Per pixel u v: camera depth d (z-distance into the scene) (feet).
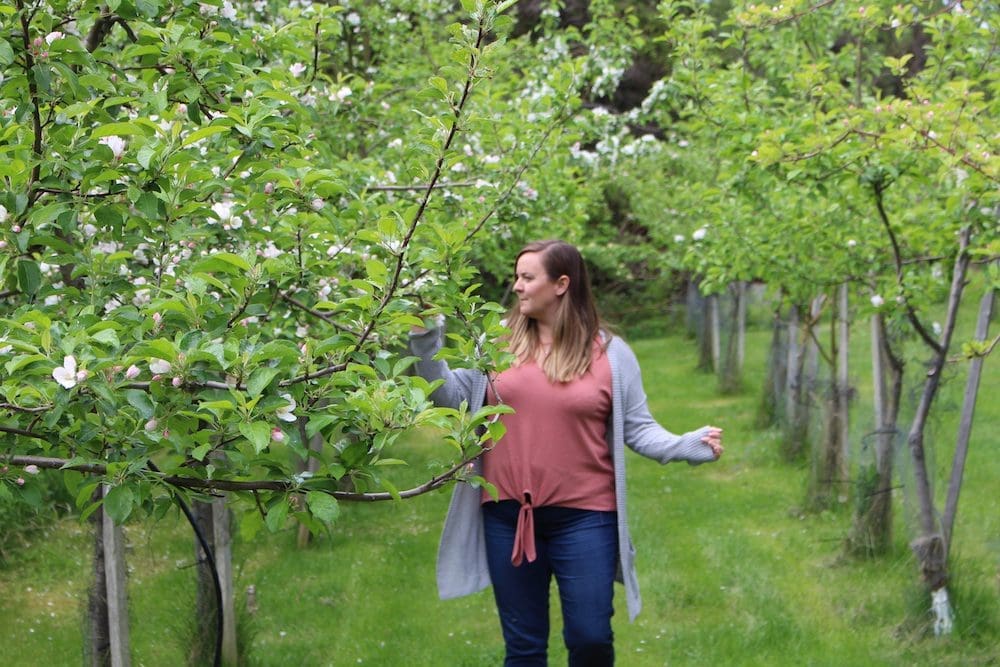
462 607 18.69
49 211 7.68
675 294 70.79
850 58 22.81
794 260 22.00
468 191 17.12
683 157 43.62
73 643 16.62
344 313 8.72
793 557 20.84
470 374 11.45
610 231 57.16
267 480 7.52
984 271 15.69
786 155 15.98
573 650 11.07
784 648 15.93
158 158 7.72
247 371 6.99
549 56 25.89
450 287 8.95
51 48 8.14
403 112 22.02
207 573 15.21
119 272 10.03
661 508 25.52
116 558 12.78
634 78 63.05
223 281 8.45
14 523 20.10
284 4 19.16
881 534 20.02
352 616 18.31
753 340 56.80
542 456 11.15
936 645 15.87
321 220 9.72
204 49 9.55
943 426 26.40
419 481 28.68
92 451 7.44
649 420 11.69
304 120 11.15
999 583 17.30
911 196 19.61
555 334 11.41
